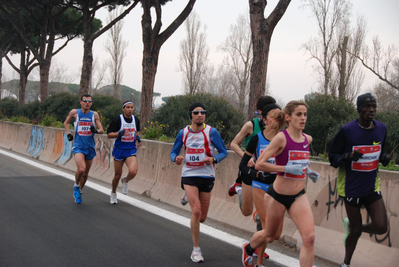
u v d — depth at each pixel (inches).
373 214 167.3
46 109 1133.7
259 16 438.3
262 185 183.8
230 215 266.4
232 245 221.8
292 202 157.3
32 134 607.5
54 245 211.0
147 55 680.4
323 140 556.1
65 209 288.2
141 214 284.0
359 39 1139.3
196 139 202.5
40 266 182.1
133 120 306.5
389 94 1152.8
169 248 213.0
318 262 200.2
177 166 327.3
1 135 724.7
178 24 693.3
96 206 302.4
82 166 300.0
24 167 477.7
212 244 222.2
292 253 212.1
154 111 669.3
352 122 172.1
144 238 228.7
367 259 186.1
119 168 307.1
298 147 156.0
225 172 280.5
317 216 214.2
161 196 331.9
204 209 207.9
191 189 200.4
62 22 1246.3
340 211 203.8
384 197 185.6
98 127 316.2
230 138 618.8
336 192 206.7
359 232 174.2
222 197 280.8
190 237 234.5
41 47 1189.1
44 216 267.1
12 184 372.2
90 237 226.7
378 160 169.8
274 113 179.2
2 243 210.5
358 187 169.3
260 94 441.1
